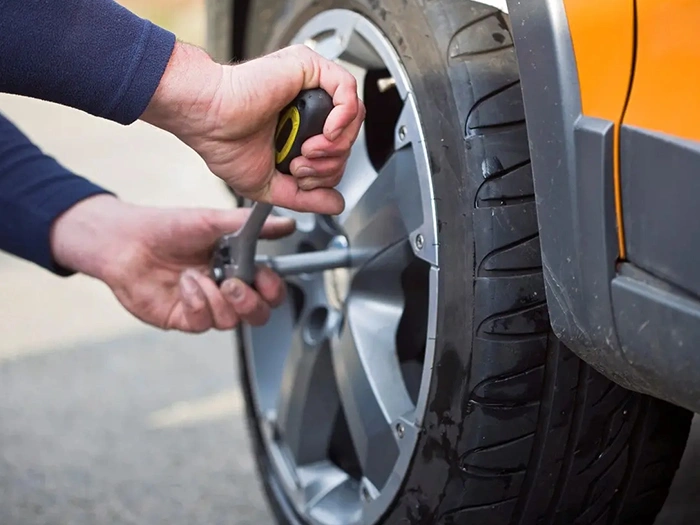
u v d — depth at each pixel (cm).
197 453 180
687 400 77
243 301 128
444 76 98
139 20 91
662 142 74
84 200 142
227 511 161
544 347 96
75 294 265
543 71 82
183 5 596
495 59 96
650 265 76
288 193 104
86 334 237
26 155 143
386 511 111
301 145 96
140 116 96
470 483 99
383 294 118
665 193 74
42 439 187
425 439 103
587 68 79
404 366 121
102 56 89
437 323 99
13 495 168
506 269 95
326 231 130
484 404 96
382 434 112
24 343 233
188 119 94
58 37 87
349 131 96
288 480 140
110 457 179
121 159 380
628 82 77
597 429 101
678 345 74
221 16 153
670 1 74
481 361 95
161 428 190
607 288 79
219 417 194
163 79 91
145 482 171
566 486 102
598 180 78
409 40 102
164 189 338
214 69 93
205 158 99
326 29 120
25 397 205
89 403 201
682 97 73
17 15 86
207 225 136
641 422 104
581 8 79
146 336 235
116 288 140
